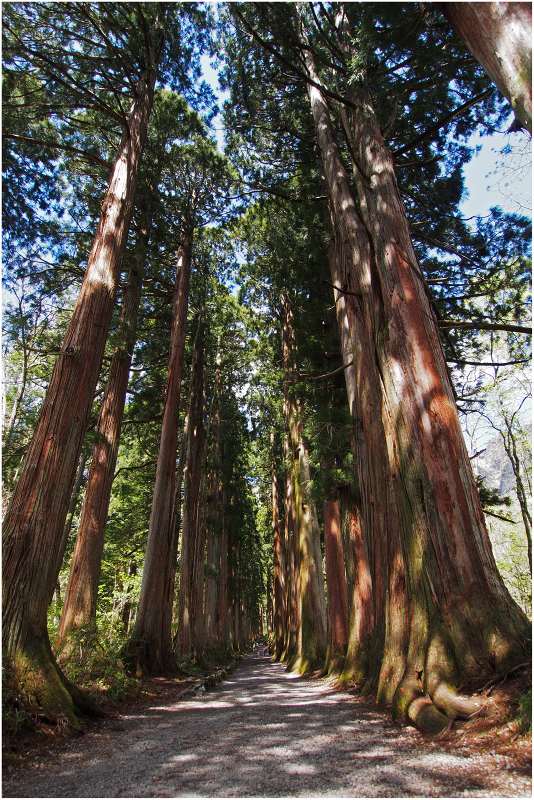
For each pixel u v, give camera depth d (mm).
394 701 5195
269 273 16922
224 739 4645
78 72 10469
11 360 15445
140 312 16516
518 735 3502
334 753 3875
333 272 12430
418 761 3447
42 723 4785
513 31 2990
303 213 13375
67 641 8219
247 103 13219
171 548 13289
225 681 13570
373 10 6969
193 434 19156
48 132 11930
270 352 21250
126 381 12195
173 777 3385
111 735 5047
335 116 11594
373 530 8250
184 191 16547
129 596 22281
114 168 9164
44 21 9875
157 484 13312
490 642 4645
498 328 8383
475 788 2787
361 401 8930
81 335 6922
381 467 8117
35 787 3240
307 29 11086
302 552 16594
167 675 11438
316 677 12961
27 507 5797
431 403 5941
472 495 5527
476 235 10766
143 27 10102
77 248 13078
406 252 6898
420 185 11789
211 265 20141
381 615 7672
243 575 39656
